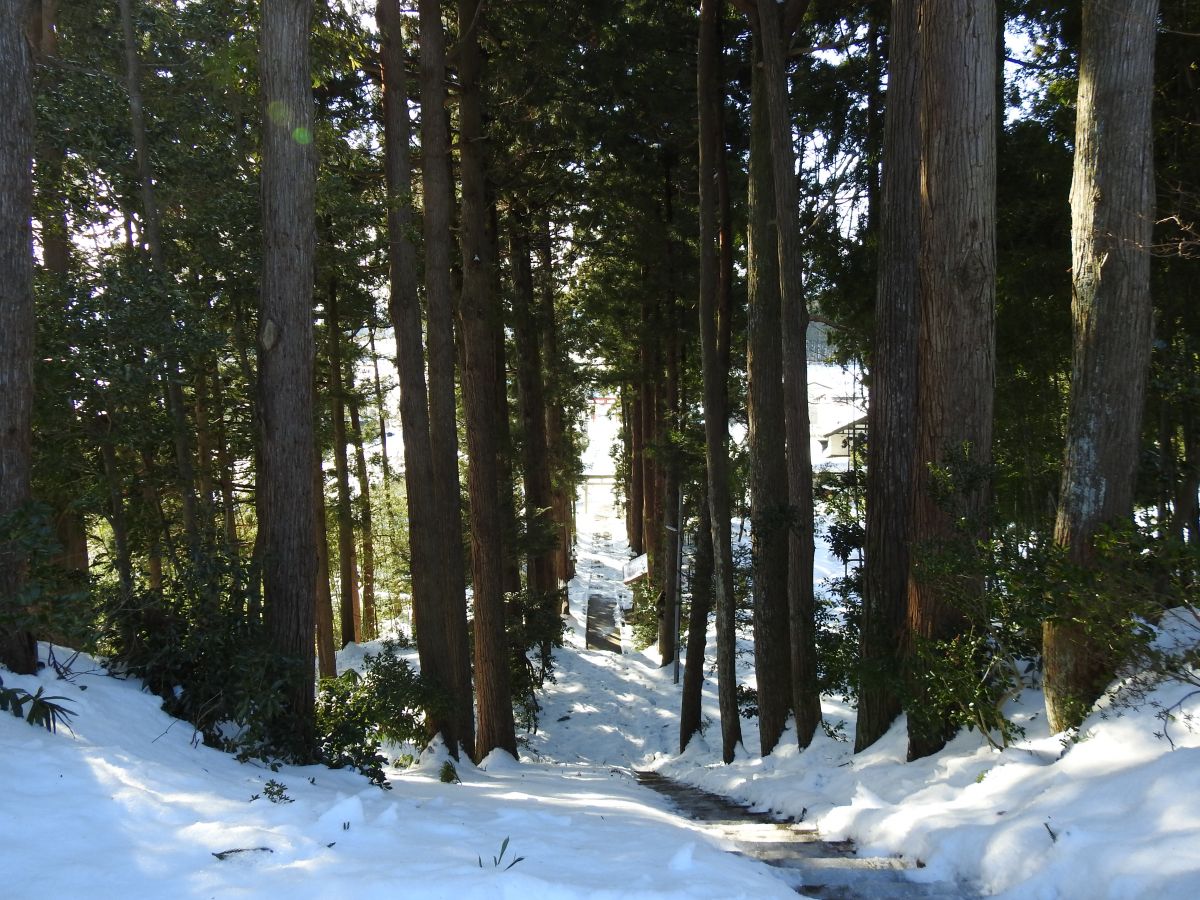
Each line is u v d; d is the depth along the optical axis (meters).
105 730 5.15
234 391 13.53
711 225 14.52
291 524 7.48
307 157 7.64
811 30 16.05
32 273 5.91
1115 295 5.66
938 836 4.47
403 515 34.25
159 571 11.73
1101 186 5.71
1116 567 5.02
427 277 13.13
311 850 3.66
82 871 3.20
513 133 18.95
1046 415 15.33
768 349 13.02
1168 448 9.93
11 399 5.66
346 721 7.92
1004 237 13.48
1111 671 5.46
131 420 8.91
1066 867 3.62
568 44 17.05
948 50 6.62
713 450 14.67
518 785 9.54
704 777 12.46
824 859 4.62
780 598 13.05
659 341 23.25
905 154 8.92
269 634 7.30
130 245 10.73
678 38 17.88
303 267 7.63
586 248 24.83
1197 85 11.65
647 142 20.97
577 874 3.61
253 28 10.52
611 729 21.45
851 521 14.33
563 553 37.66
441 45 13.03
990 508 6.27
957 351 6.72
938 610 6.81
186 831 3.75
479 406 15.45
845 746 10.04
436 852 3.80
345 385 22.70
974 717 6.09
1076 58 13.44
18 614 5.08
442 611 12.30
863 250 15.37
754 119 12.95
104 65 9.77
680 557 25.33
